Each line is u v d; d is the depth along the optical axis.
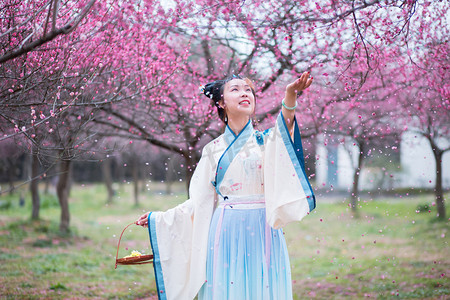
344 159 10.15
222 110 3.18
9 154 9.30
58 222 12.09
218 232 2.90
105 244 9.21
